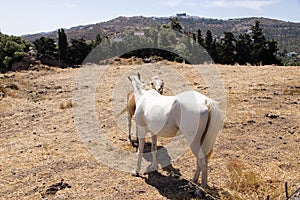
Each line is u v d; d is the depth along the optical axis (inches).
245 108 416.5
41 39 1122.0
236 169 242.7
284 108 414.0
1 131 374.3
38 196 220.4
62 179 242.4
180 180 241.1
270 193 207.0
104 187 232.1
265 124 355.6
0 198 219.1
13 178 247.3
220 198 206.5
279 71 692.7
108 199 215.3
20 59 958.4
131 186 233.5
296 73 653.3
